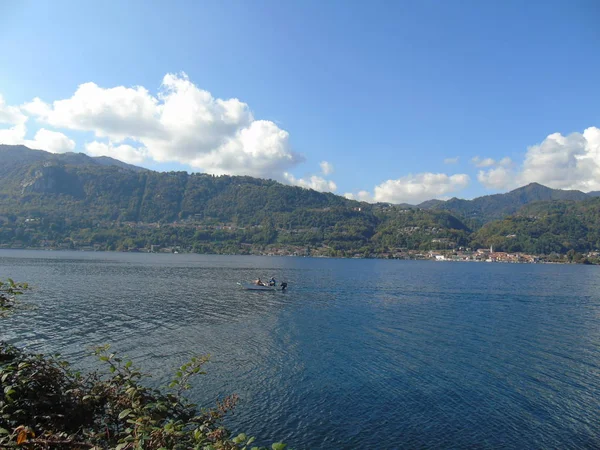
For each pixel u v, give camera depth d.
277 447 6.52
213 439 7.15
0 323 35.59
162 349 29.25
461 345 32.97
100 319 39.06
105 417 8.80
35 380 8.42
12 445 6.33
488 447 17.20
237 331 36.12
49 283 68.50
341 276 113.06
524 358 29.45
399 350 31.03
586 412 20.50
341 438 17.72
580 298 69.75
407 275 124.94
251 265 154.75
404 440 17.62
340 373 25.42
